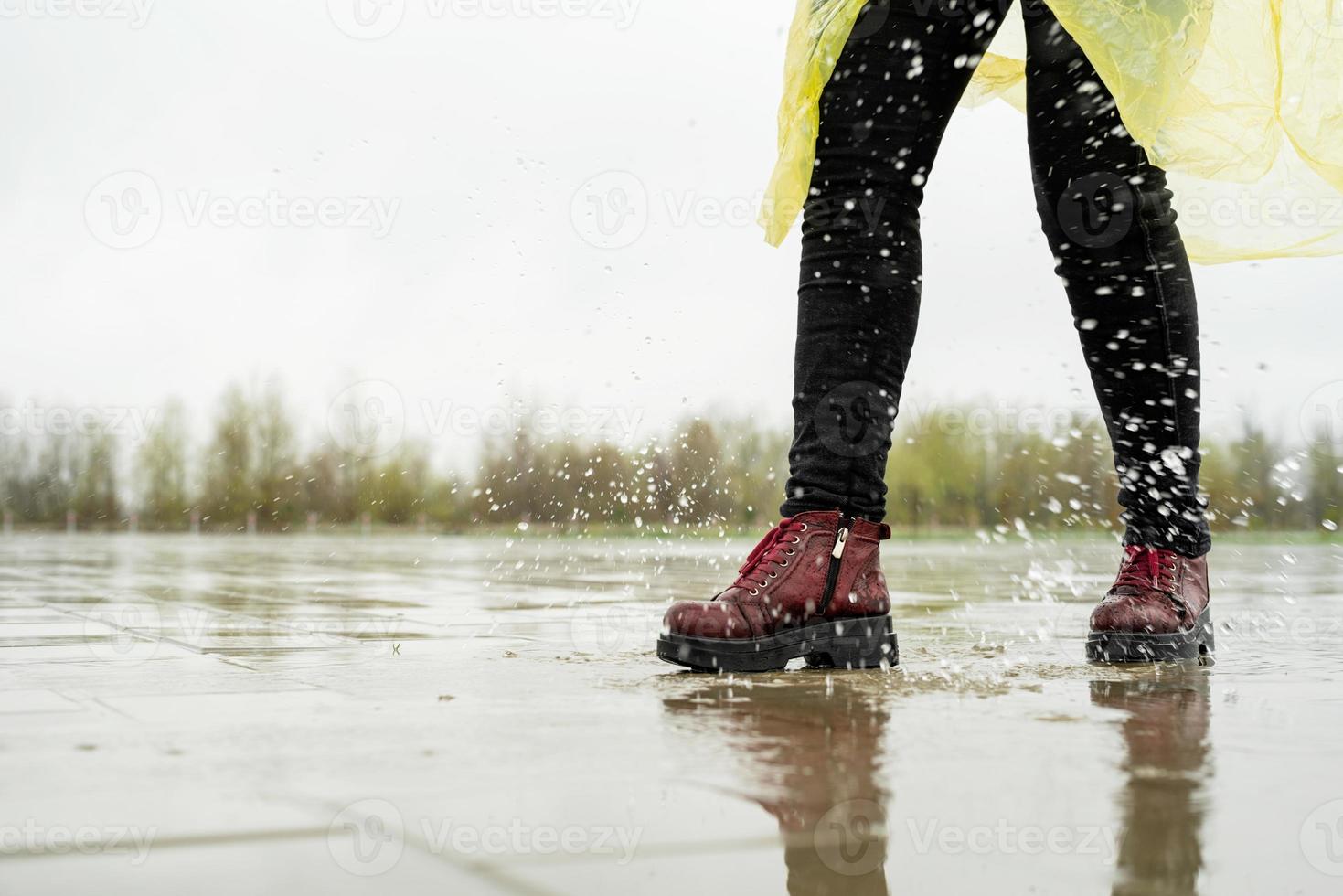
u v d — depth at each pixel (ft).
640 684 4.76
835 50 5.69
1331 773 2.85
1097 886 1.94
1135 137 5.67
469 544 33.14
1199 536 6.25
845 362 5.81
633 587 12.68
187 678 4.84
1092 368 6.48
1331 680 5.00
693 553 24.49
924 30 5.78
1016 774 2.83
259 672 5.11
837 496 5.74
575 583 13.39
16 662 5.53
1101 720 3.76
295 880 1.94
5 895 1.86
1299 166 6.58
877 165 5.80
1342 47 5.99
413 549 28.22
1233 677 5.16
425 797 2.57
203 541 37.29
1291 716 3.84
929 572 17.25
